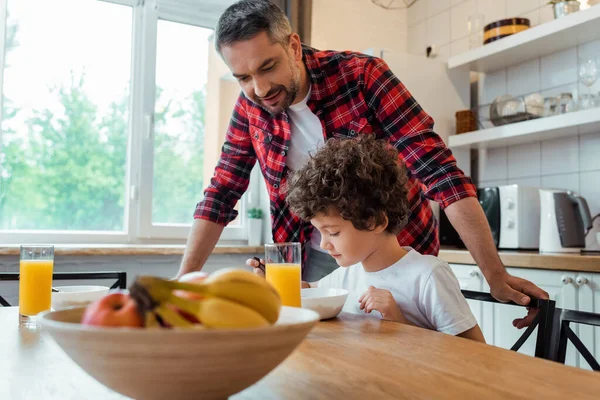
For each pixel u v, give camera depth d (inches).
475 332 44.1
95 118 106.4
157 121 112.0
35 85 101.5
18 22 100.4
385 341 31.1
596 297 70.9
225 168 63.8
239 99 63.9
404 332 34.1
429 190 51.3
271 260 39.0
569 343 73.7
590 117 85.0
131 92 109.7
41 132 101.8
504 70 113.3
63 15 104.3
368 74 56.2
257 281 19.5
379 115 55.9
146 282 17.6
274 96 53.9
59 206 103.0
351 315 41.8
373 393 21.1
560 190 89.4
